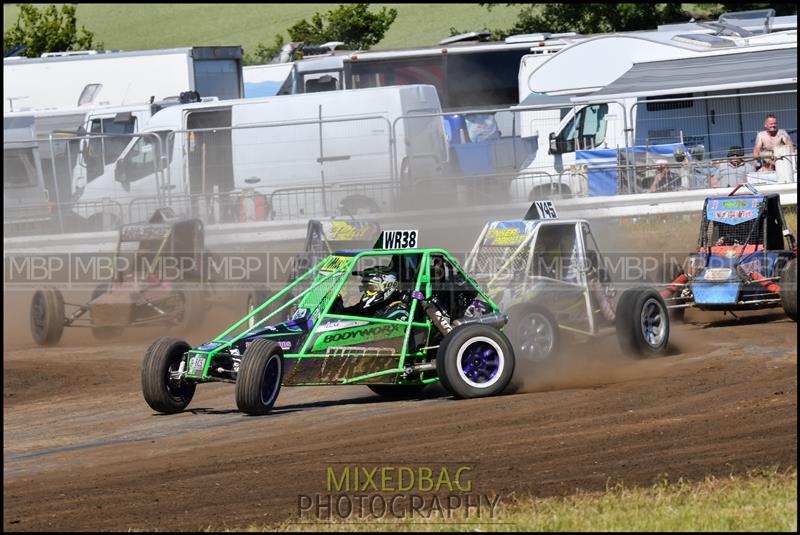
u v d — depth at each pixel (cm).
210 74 8075
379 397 2923
